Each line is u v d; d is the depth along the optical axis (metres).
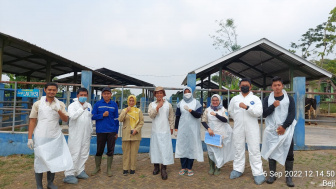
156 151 4.41
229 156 4.51
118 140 6.11
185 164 4.58
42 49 8.28
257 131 4.16
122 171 4.73
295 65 11.76
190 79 5.87
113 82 20.30
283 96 3.98
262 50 11.47
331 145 6.16
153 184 4.06
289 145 3.86
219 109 4.45
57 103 3.66
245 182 4.11
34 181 4.19
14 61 10.61
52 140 3.59
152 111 4.37
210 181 4.18
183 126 4.44
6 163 5.28
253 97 4.22
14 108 6.00
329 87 25.81
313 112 11.92
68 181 4.02
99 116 4.33
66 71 14.11
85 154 4.29
